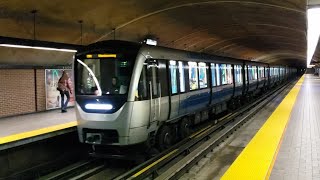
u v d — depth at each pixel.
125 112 8.16
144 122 8.50
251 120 14.30
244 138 10.75
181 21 16.66
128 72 8.29
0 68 11.96
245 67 20.80
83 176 8.17
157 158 8.52
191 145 9.54
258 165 6.59
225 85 15.77
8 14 9.88
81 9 11.32
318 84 40.09
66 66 15.38
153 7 13.16
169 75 9.84
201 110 12.80
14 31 11.11
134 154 8.95
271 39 28.52
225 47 30.30
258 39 28.16
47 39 12.84
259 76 25.94
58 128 9.52
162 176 7.31
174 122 10.58
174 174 6.87
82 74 8.80
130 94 8.19
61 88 13.70
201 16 16.11
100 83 8.52
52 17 11.17
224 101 16.08
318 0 8.70
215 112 14.99
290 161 7.27
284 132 10.38
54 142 9.26
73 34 13.52
